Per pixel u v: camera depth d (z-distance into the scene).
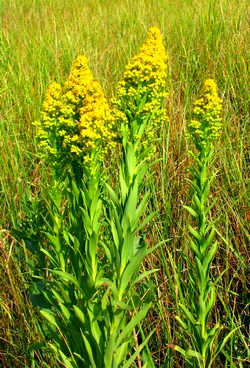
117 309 2.04
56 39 6.56
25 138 4.60
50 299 2.34
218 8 6.99
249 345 2.79
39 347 2.50
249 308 2.99
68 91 2.13
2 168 4.11
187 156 3.97
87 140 2.01
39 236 2.58
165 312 2.85
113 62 5.93
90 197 2.07
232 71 5.22
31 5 10.66
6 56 6.38
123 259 2.07
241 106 4.67
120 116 2.07
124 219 2.03
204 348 2.30
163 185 3.63
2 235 3.50
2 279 3.22
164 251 3.29
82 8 9.51
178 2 8.32
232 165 3.86
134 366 2.70
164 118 2.16
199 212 2.29
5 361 2.97
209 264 2.30
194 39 6.25
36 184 3.75
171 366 2.70
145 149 2.16
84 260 2.11
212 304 2.31
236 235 3.42
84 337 2.12
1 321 3.08
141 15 7.72
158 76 2.08
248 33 6.04
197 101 2.28
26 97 5.07
